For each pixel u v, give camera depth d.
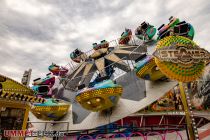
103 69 22.17
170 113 15.71
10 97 9.67
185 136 10.35
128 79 18.81
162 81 15.82
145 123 15.99
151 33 22.08
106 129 12.65
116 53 23.47
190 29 14.19
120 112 15.62
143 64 14.54
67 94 23.16
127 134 10.92
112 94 13.76
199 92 15.84
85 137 12.11
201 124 14.36
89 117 17.19
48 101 17.52
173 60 8.12
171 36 9.30
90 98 13.86
